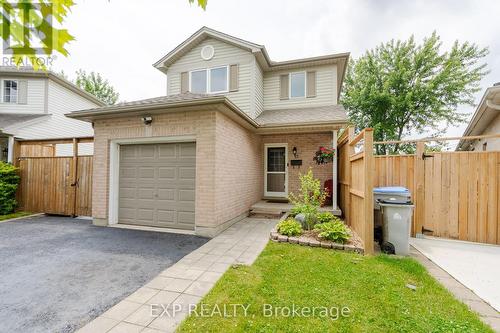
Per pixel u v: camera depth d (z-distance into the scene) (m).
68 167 7.58
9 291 2.88
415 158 5.30
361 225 4.57
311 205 5.85
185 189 5.86
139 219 6.24
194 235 5.36
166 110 5.53
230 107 5.32
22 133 9.96
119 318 2.34
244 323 2.24
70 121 12.93
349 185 5.88
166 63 10.27
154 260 3.89
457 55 15.43
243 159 7.21
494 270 3.54
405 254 4.14
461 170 4.98
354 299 2.66
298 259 3.82
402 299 2.66
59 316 2.38
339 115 7.85
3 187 7.59
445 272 3.49
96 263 3.76
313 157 8.73
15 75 11.47
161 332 2.13
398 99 15.83
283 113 9.29
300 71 10.02
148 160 6.22
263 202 8.56
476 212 4.86
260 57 9.44
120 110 5.59
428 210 5.19
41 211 7.79
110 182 6.30
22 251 4.31
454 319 2.32
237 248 4.46
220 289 2.87
